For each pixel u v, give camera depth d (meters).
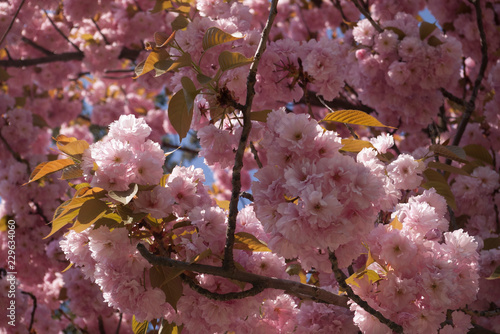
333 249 1.36
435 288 1.43
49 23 4.04
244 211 1.52
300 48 1.79
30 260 3.20
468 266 1.49
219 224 1.48
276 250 1.40
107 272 1.44
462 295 1.50
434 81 2.19
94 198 1.42
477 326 1.68
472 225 2.19
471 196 2.15
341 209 1.34
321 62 1.76
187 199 1.50
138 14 3.82
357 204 1.36
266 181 1.40
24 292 2.87
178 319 1.49
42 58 3.71
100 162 1.41
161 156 1.47
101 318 3.19
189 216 1.48
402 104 2.29
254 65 1.44
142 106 4.47
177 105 1.47
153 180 1.43
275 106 1.86
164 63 1.48
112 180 1.41
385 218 1.62
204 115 1.64
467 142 2.61
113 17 4.00
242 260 1.49
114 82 4.69
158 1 2.07
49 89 4.24
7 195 3.13
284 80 1.79
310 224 1.36
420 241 1.44
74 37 4.19
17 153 3.46
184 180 1.50
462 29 2.74
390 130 2.44
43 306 3.27
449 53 2.14
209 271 1.44
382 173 1.40
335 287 1.68
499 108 2.42
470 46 2.75
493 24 2.71
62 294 3.28
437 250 1.47
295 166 1.37
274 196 1.38
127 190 1.41
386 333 1.45
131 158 1.42
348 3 3.74
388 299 1.44
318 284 1.81
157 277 1.45
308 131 1.39
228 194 3.63
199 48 1.64
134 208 1.43
